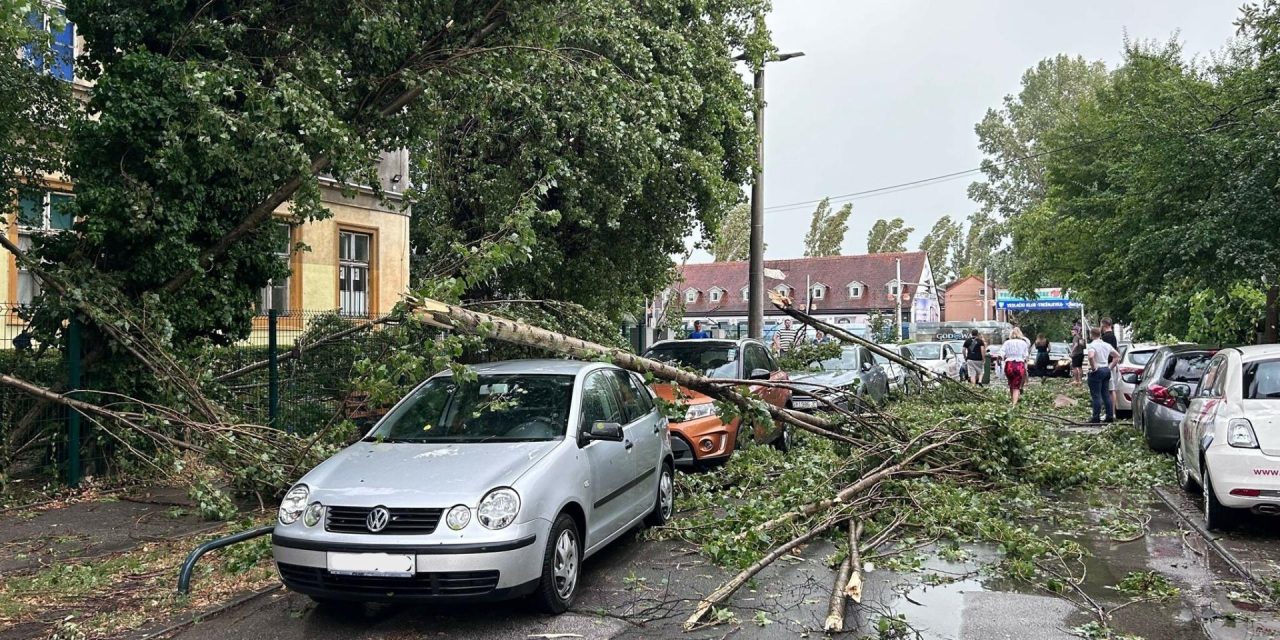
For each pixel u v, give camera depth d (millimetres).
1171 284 15195
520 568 5180
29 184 9758
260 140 8898
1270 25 14086
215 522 8125
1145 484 10211
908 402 16344
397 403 7082
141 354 9484
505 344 11922
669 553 7145
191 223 9680
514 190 14297
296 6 10156
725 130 17312
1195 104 15156
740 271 80438
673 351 12719
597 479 6238
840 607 5332
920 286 76125
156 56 9234
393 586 5090
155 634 5305
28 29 8289
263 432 8844
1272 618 5461
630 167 13500
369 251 18797
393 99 10977
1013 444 9781
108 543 7477
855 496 8109
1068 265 27672
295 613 5691
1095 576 6449
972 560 6914
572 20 12000
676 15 15430
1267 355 8164
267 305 16484
